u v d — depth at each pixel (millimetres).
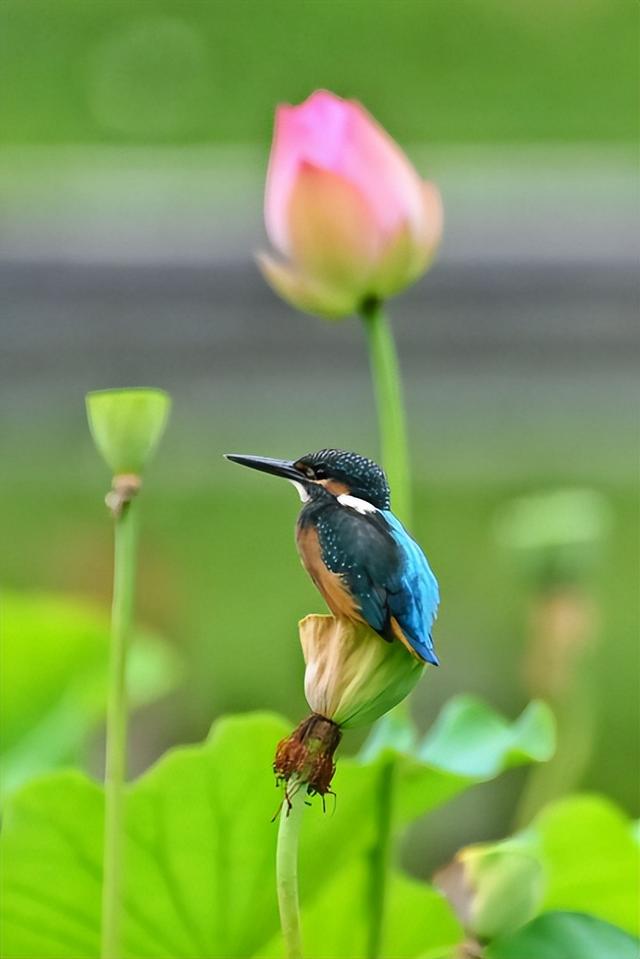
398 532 7508
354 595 7484
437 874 7660
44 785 7695
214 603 14898
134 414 7590
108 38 24375
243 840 7711
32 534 15727
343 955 7789
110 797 7594
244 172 16500
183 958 7746
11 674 8234
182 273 14797
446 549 16031
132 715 11750
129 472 7598
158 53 23812
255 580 15383
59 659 8297
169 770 7684
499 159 19219
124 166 18391
